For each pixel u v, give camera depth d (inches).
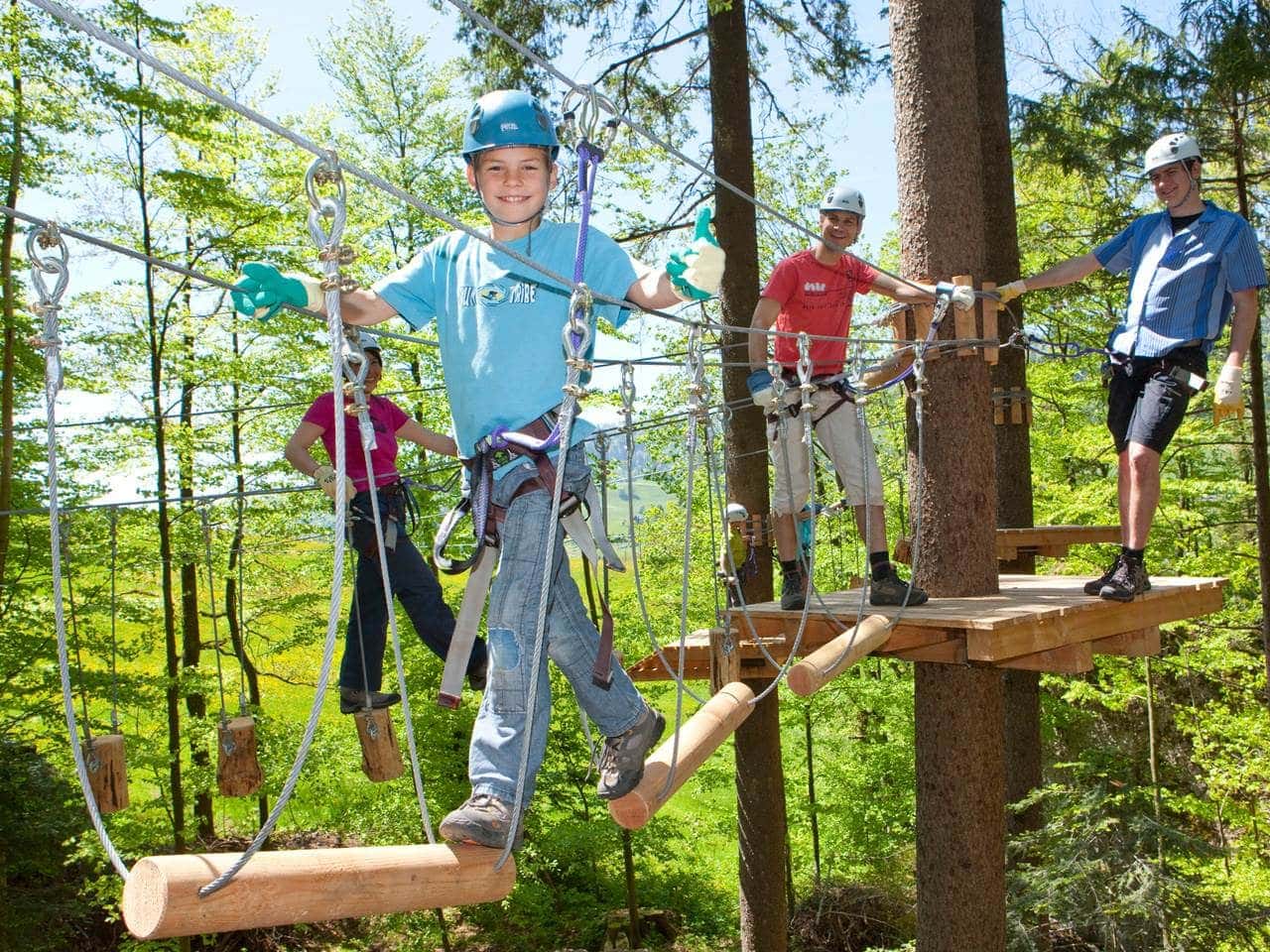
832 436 220.8
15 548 426.6
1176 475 655.8
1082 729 689.0
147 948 488.1
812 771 660.7
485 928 642.2
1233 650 661.9
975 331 240.1
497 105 101.2
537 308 100.9
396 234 600.4
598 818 629.3
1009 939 412.2
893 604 219.5
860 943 604.1
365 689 178.1
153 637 493.4
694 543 628.4
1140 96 515.5
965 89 246.8
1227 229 204.8
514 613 94.3
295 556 578.6
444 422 553.9
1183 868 468.4
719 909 684.7
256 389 531.2
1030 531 335.3
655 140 125.1
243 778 174.1
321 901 80.5
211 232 500.7
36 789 435.5
